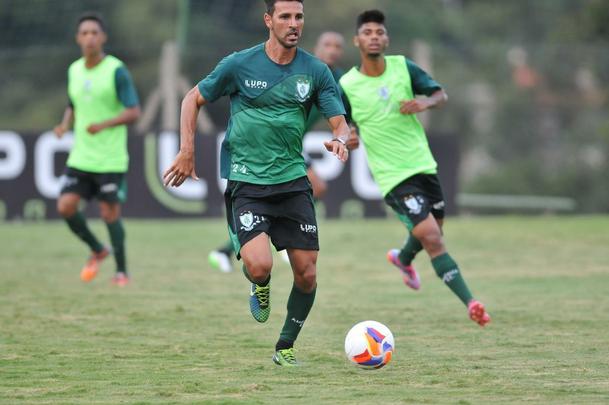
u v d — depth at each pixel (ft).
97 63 136.46
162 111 267.59
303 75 79.66
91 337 96.07
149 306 117.80
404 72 106.83
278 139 79.51
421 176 105.70
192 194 236.43
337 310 113.91
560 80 336.08
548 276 144.36
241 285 137.90
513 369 79.15
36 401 67.56
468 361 82.89
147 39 361.30
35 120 347.36
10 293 129.08
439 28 401.90
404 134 106.22
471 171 326.03
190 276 147.95
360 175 239.71
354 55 330.95
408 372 78.28
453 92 331.36
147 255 175.63
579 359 83.35
